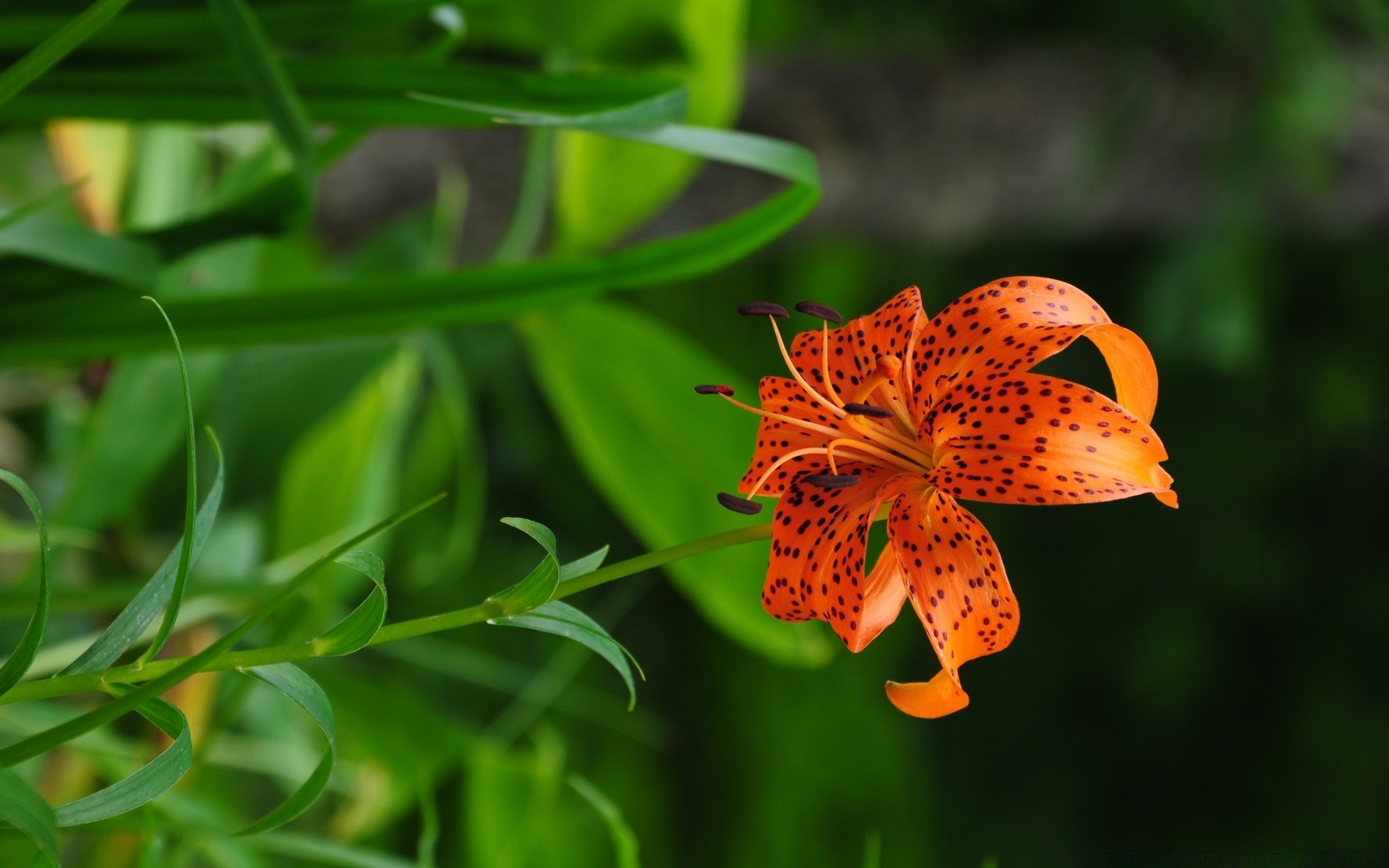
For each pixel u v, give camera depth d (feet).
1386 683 12.65
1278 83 8.00
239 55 3.00
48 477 4.69
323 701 2.77
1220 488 12.32
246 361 4.39
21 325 3.21
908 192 7.70
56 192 3.05
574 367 3.84
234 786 5.79
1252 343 8.61
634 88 3.20
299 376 4.43
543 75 3.18
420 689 8.00
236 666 2.76
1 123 3.30
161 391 3.74
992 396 2.87
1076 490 2.83
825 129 7.27
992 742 12.82
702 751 10.78
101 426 3.69
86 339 3.23
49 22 3.11
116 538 4.25
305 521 4.44
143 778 2.72
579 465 9.78
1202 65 8.01
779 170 3.17
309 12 3.24
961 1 8.02
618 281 3.28
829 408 2.98
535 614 2.81
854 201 7.65
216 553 4.29
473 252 6.11
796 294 10.60
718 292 10.46
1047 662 12.84
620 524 10.05
